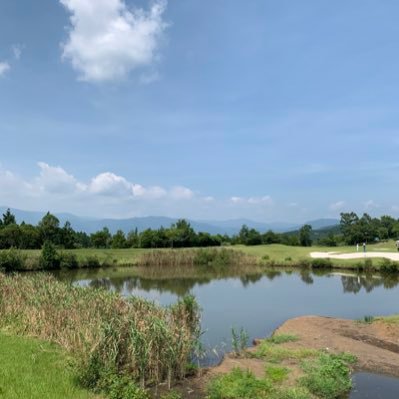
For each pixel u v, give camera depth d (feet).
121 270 169.99
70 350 41.42
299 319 69.15
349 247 213.66
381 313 82.38
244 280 134.62
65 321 49.49
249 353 49.78
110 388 32.94
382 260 151.43
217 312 82.79
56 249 180.96
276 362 46.16
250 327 70.23
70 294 61.11
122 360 41.45
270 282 128.77
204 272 160.25
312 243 273.33
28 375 33.53
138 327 43.45
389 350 52.75
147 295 103.91
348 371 42.16
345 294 104.83
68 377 34.12
